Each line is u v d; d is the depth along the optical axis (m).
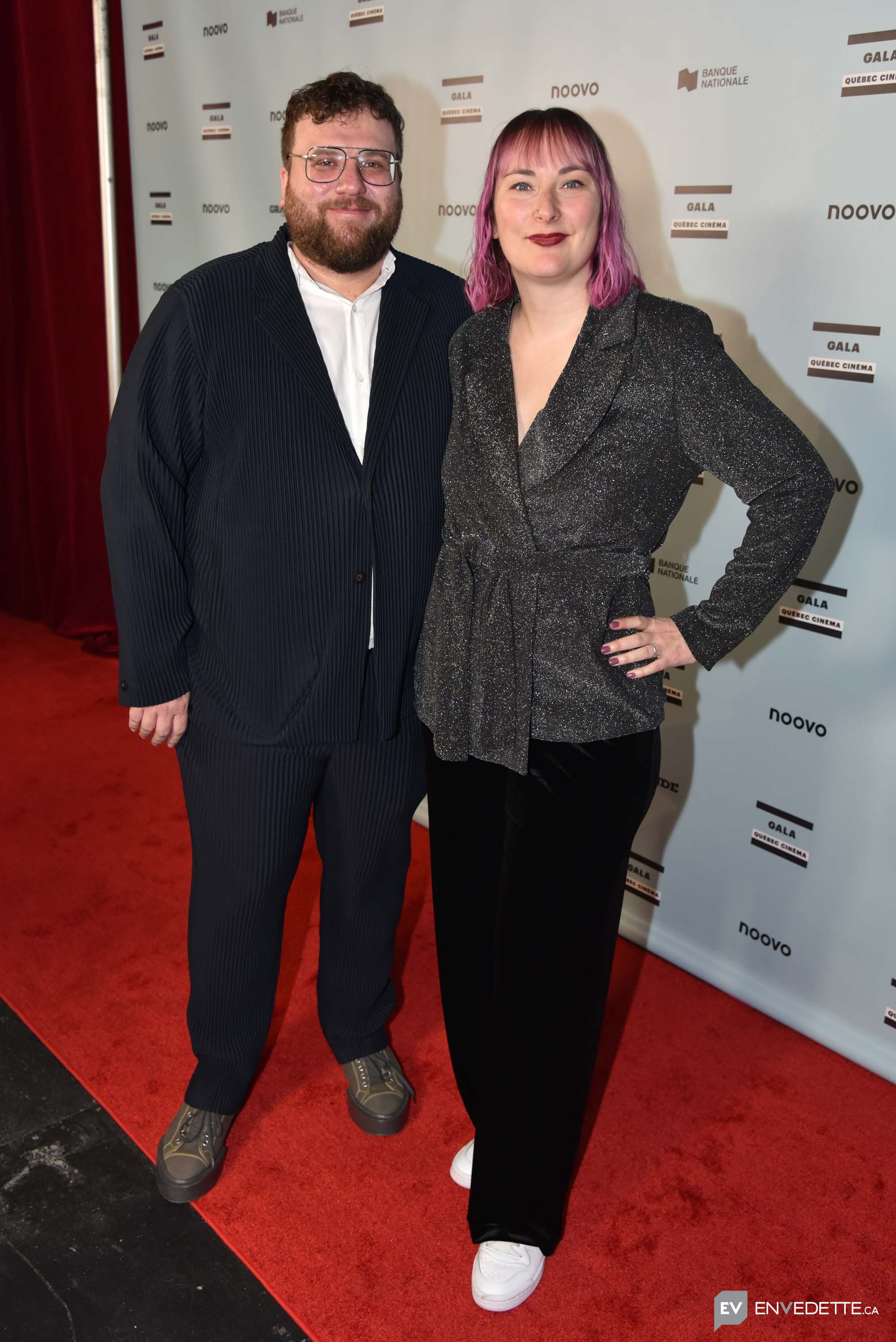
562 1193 1.51
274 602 1.44
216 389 1.37
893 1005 1.97
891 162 1.61
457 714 1.43
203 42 2.66
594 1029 1.48
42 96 3.20
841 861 1.97
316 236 1.35
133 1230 1.62
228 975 1.63
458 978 1.65
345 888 1.67
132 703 1.48
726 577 1.35
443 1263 1.58
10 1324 1.47
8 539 4.04
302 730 1.49
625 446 1.29
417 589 1.51
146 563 1.41
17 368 3.74
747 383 1.26
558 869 1.40
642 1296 1.54
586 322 1.31
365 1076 1.83
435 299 1.51
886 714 1.84
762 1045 2.06
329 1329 1.48
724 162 1.79
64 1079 1.90
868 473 1.75
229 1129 1.76
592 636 1.34
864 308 1.69
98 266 3.36
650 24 1.83
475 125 2.17
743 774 2.08
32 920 2.33
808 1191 1.73
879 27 1.57
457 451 1.41
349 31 2.33
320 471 1.40
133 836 2.66
